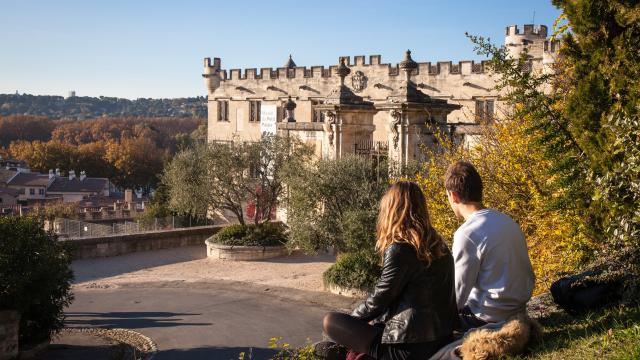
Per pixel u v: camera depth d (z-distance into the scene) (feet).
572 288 19.36
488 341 14.97
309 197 87.25
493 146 44.06
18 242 53.57
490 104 142.61
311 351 18.99
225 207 121.29
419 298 15.08
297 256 110.22
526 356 15.44
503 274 15.99
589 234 25.21
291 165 97.45
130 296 83.25
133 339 62.95
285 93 189.57
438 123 79.46
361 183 84.38
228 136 208.54
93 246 108.06
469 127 74.18
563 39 26.09
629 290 18.39
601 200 23.72
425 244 15.11
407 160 78.89
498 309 16.07
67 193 363.76
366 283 77.97
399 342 15.02
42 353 56.49
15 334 52.95
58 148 427.33
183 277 94.99
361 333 15.87
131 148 413.80
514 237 16.22
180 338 63.21
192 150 120.88
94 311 75.51
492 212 16.51
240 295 82.48
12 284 52.01
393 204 15.48
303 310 74.02
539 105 26.27
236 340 62.39
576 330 17.15
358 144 96.78
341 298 78.95
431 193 45.37
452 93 148.36
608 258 20.97
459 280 16.02
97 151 427.33
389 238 15.44
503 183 38.55
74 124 574.15
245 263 105.09
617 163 22.15
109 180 415.85
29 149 436.35
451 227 42.96
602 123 22.99
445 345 15.44
